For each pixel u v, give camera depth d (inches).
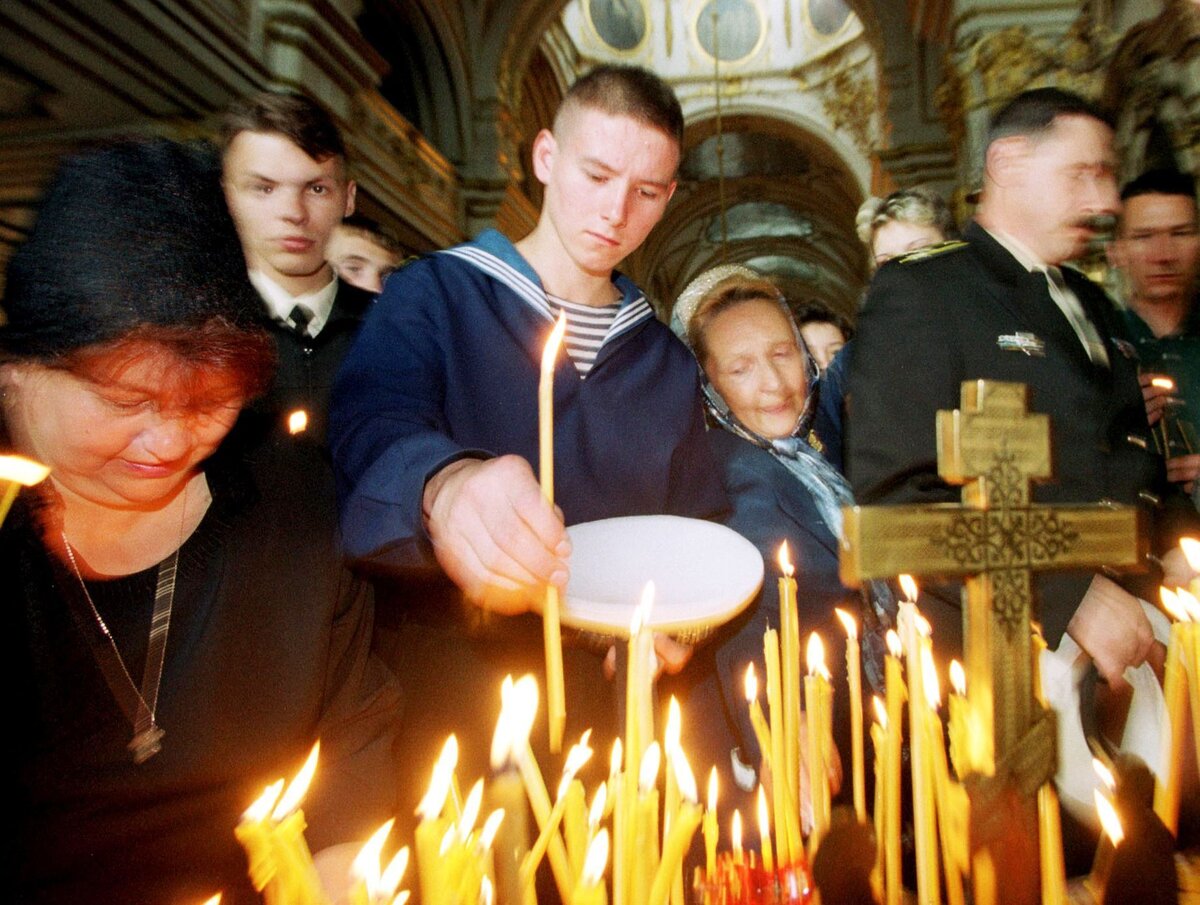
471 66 398.0
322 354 71.3
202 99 203.6
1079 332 53.7
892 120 386.9
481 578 30.3
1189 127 154.0
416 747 46.7
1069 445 49.3
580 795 21.6
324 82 262.1
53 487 27.0
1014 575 27.2
